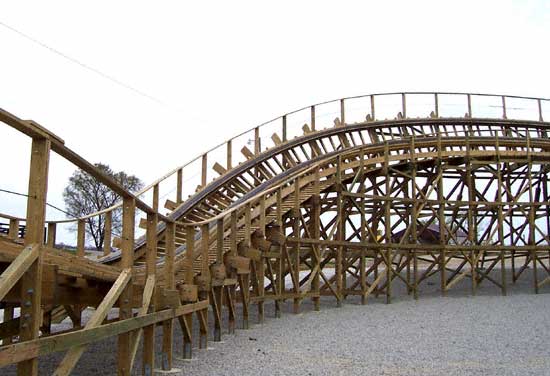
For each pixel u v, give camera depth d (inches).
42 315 512.7
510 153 1006.4
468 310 767.1
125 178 1800.0
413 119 1008.9
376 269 902.4
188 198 719.7
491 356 466.0
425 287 1066.7
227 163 799.7
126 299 299.6
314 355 463.5
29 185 201.9
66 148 214.7
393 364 433.1
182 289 413.1
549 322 660.1
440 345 514.6
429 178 1008.9
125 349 297.9
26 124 186.2
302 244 759.7
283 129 879.7
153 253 345.4
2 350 174.7
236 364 418.3
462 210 1061.1
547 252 1111.6
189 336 430.9
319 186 786.8
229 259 538.3
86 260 289.7
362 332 585.6
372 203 981.8
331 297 930.7
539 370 414.6
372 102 995.3
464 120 1055.6
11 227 498.6
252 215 685.3
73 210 1643.7
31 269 199.0
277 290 701.9
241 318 682.8
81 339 231.5
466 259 950.4
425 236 1519.4
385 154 884.0
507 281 1132.5
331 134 910.4
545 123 1112.8
